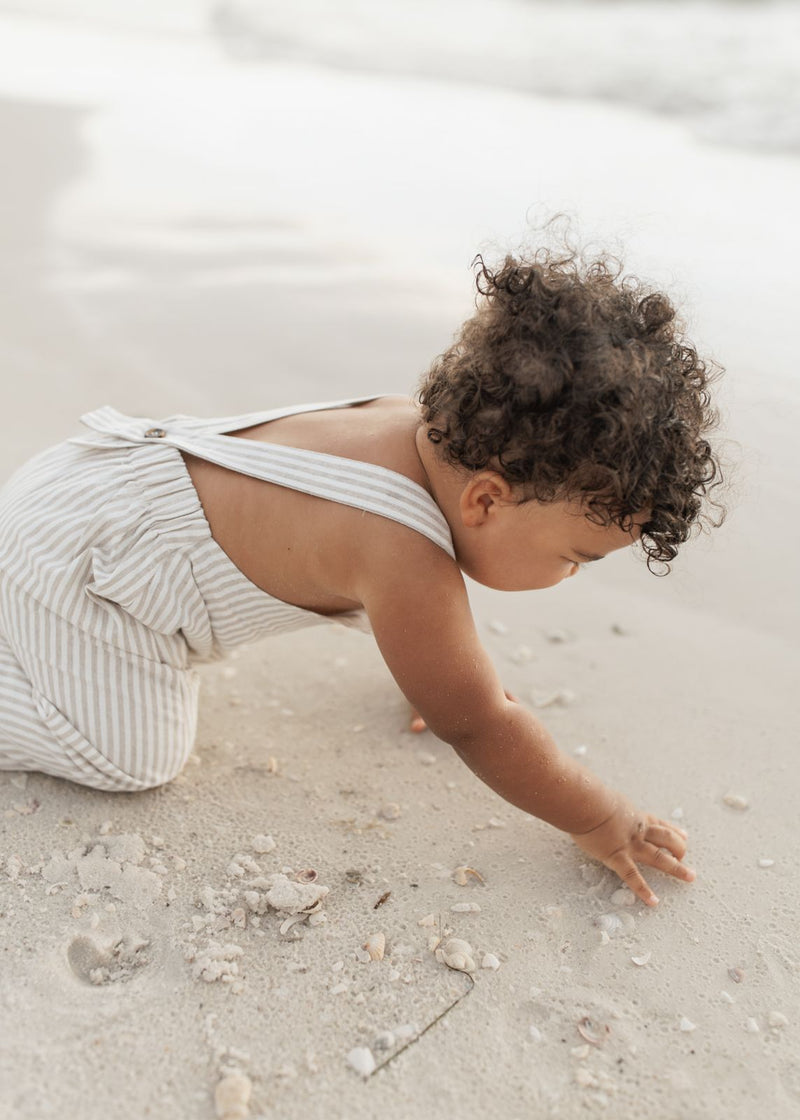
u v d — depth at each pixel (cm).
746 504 313
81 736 204
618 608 282
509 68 920
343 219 549
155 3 1447
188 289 467
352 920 185
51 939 177
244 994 170
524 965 178
